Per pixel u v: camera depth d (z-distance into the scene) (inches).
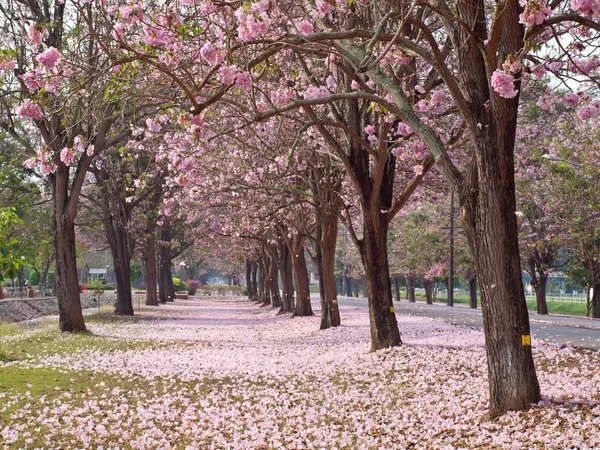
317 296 3868.1
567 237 1443.2
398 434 381.4
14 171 1251.8
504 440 319.6
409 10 322.7
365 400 480.4
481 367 541.3
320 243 1074.1
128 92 440.1
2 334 953.5
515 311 364.5
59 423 394.3
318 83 716.0
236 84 315.0
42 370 598.5
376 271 676.7
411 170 928.9
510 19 349.7
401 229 2405.3
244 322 1453.0
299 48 359.9
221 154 896.3
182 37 325.7
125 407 450.0
